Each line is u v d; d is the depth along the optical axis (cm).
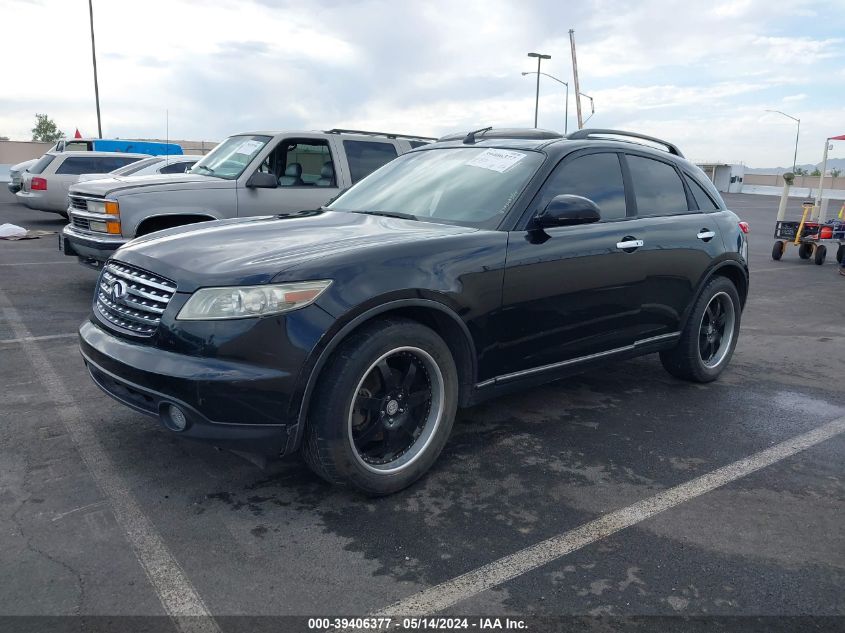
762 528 314
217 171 795
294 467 357
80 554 275
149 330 306
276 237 351
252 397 287
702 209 513
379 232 359
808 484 361
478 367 361
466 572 272
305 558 278
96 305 352
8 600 246
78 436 386
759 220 2503
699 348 511
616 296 427
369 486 320
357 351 303
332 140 825
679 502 336
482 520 312
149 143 2075
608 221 429
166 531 294
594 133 470
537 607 252
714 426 441
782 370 579
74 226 756
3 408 425
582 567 278
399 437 336
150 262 324
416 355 329
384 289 311
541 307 382
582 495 340
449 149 470
